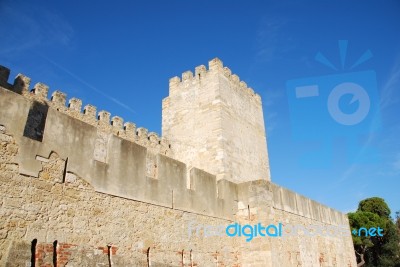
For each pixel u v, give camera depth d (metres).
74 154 8.88
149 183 10.78
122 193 9.81
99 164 9.45
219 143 19.34
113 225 9.26
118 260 9.05
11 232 7.11
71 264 7.96
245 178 20.20
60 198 8.23
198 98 21.53
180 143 21.44
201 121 20.72
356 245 38.72
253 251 13.24
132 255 9.48
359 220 39.78
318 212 20.02
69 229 8.20
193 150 20.48
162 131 22.97
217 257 12.45
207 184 13.21
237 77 22.94
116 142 10.12
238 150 20.44
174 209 11.38
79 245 8.28
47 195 7.98
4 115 7.62
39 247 7.48
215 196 13.37
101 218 9.02
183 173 12.27
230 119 20.67
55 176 8.29
